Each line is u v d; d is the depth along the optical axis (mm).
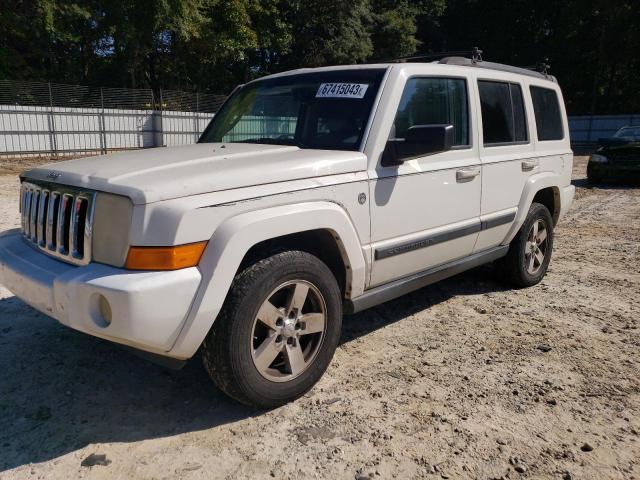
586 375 3594
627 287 5461
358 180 3400
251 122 4230
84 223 2854
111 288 2553
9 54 26953
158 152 3666
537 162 5152
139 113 24781
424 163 3881
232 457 2732
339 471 2629
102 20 26953
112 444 2834
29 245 3354
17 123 21719
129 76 31375
